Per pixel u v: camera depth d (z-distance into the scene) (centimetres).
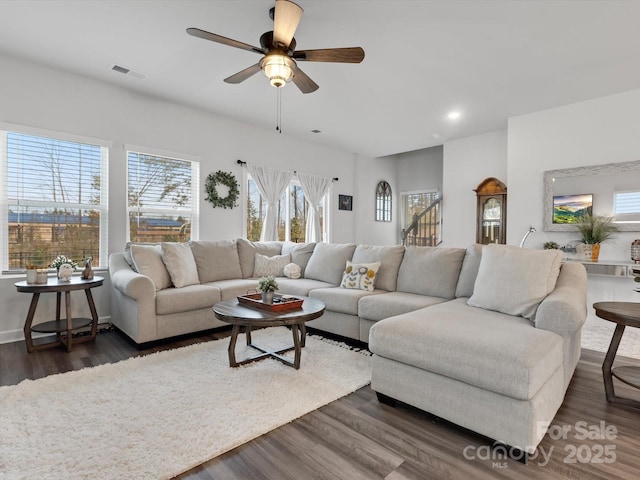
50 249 367
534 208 466
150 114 430
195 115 471
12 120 338
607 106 413
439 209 747
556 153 449
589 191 424
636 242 385
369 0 246
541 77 366
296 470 153
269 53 241
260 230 562
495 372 161
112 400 211
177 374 249
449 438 178
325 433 181
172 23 279
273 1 249
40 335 350
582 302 212
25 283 306
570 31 284
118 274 338
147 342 312
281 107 462
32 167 355
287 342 324
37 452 161
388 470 153
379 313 295
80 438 172
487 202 555
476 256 299
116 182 405
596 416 200
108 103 396
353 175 716
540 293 222
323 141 625
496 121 507
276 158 571
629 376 215
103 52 326
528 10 257
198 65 350
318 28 280
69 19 275
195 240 466
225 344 317
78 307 376
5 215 341
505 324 203
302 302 280
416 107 454
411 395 196
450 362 176
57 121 363
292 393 221
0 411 198
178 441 170
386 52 317
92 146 391
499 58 327
